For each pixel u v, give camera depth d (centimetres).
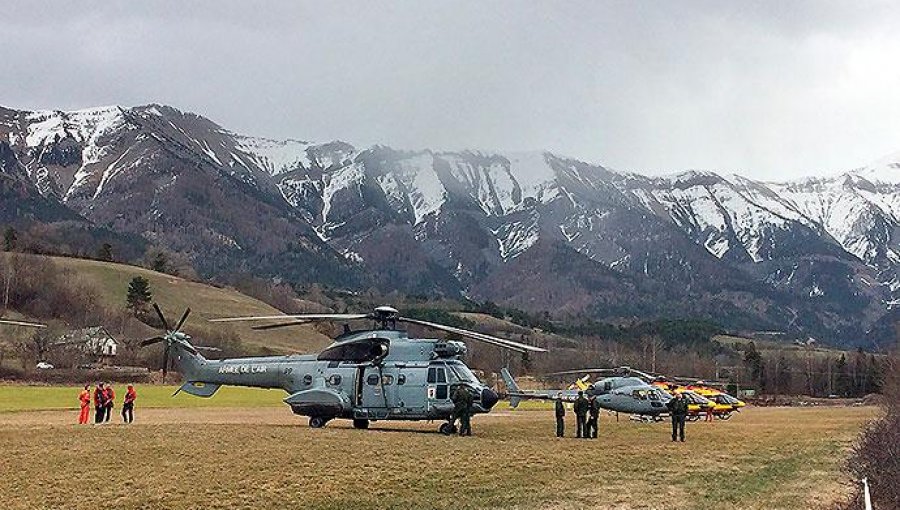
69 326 13425
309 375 4269
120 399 7912
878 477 2656
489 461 3050
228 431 3784
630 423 5897
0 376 9988
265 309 19038
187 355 4559
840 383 16200
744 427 5838
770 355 19738
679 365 16650
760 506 2448
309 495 2311
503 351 13912
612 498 2481
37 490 2256
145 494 2241
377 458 2988
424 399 4059
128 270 18900
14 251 16925
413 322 4159
